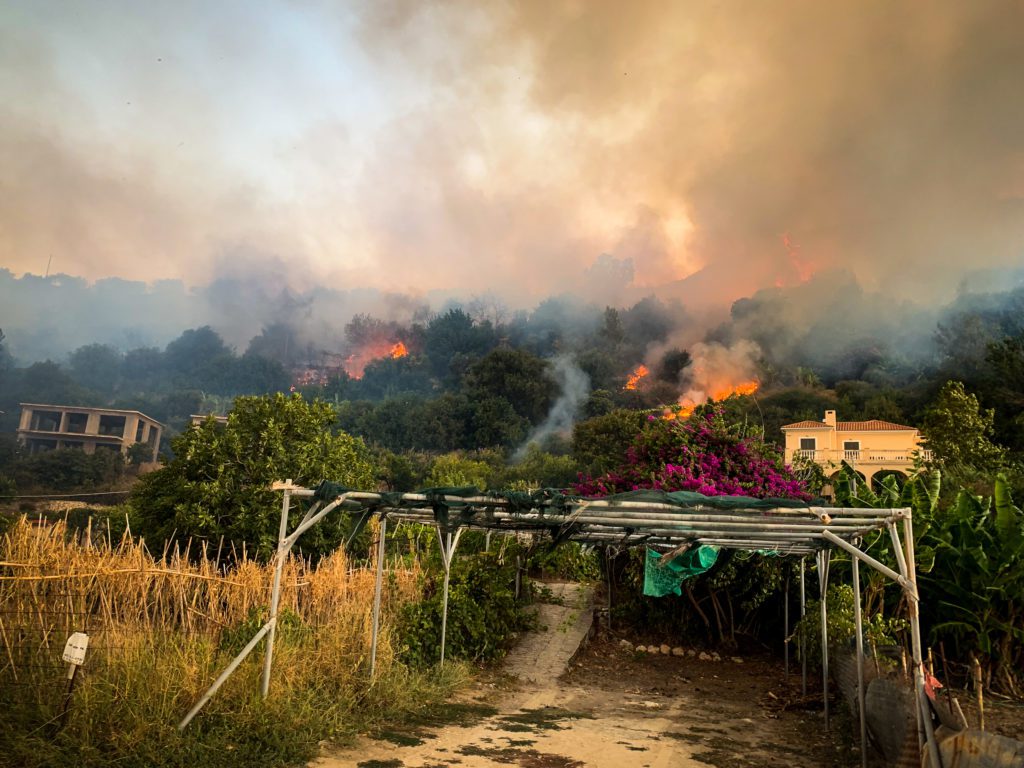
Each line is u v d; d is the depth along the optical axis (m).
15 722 6.42
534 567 19.36
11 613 7.47
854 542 8.58
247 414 16.41
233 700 7.33
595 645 14.47
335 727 7.62
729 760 7.85
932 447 29.64
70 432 81.00
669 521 7.79
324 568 11.52
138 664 7.16
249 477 15.37
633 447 16.17
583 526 9.53
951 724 5.90
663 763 7.57
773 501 7.40
